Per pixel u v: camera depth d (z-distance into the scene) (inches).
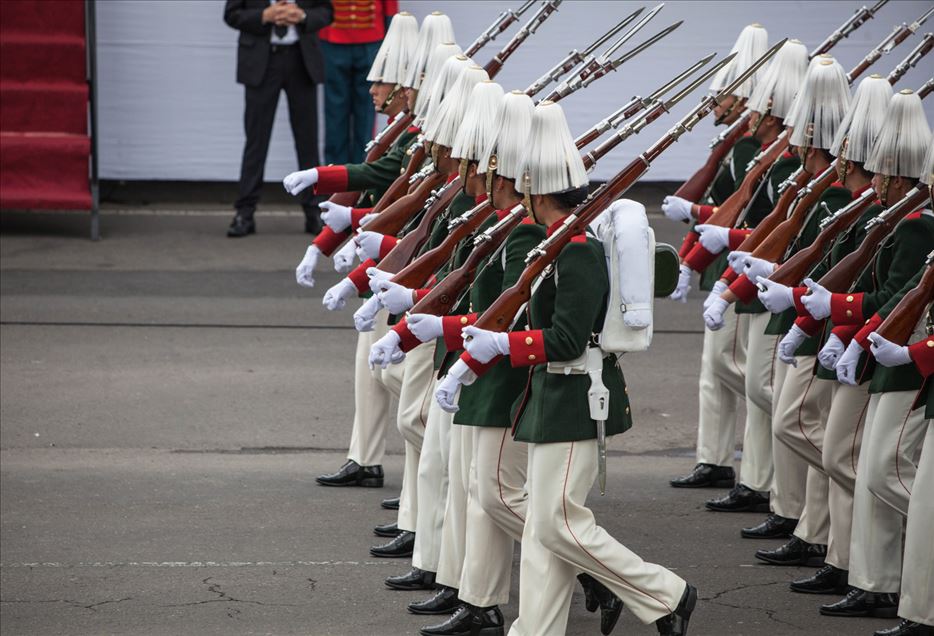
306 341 867.4
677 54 1215.6
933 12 631.2
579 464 419.8
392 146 605.9
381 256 534.9
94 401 748.0
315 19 1109.7
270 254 1085.1
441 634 464.8
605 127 456.8
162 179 1236.5
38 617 486.0
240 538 566.9
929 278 441.7
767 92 613.3
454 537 484.4
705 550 558.3
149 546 556.7
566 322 408.5
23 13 1104.2
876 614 486.0
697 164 1240.2
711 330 595.8
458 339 447.8
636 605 422.6
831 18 1211.9
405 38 617.6
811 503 535.5
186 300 947.3
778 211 553.3
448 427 501.0
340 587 515.8
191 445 687.1
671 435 718.5
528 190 421.1
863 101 509.0
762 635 470.0
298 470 657.0
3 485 627.5
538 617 429.7
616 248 414.3
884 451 468.8
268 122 1127.6
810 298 484.1
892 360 444.5
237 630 474.9
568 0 1208.2
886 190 488.7
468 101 494.6
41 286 973.2
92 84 1098.7
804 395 530.0
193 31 1211.9
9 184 1097.4
